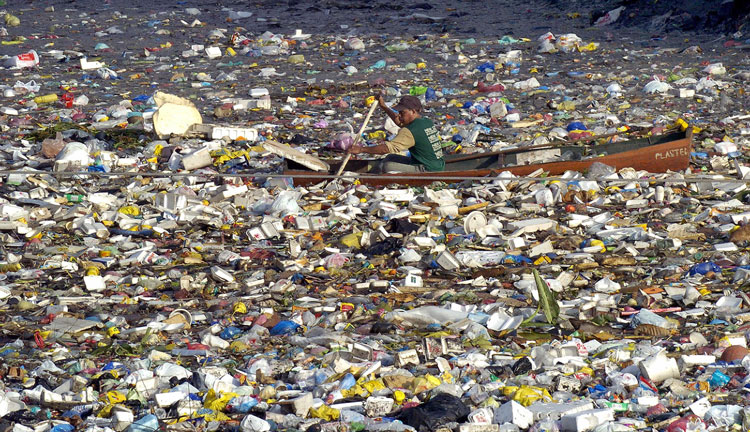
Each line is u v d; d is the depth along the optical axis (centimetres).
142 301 2686
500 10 10162
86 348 2309
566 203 3666
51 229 3453
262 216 3606
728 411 1753
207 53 7862
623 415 1800
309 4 10619
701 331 2298
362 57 7781
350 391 1931
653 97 5894
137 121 5356
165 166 4406
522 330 2347
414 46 8200
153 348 2270
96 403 1916
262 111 5722
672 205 3588
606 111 5481
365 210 3650
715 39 8019
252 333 2342
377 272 2900
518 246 3108
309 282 2822
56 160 4256
